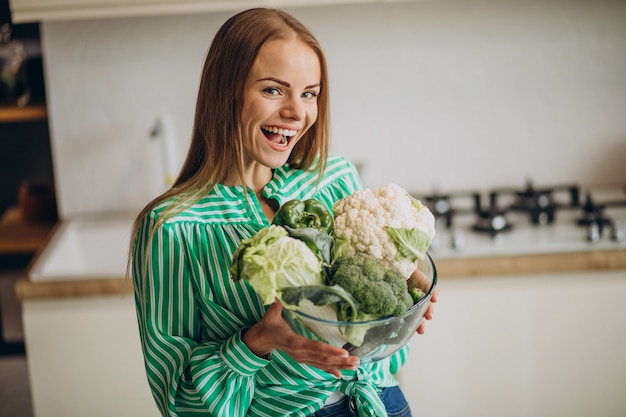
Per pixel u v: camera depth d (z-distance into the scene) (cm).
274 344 128
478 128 301
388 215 124
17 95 309
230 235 144
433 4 288
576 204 287
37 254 272
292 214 125
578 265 253
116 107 299
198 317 146
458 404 265
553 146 303
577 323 258
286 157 140
